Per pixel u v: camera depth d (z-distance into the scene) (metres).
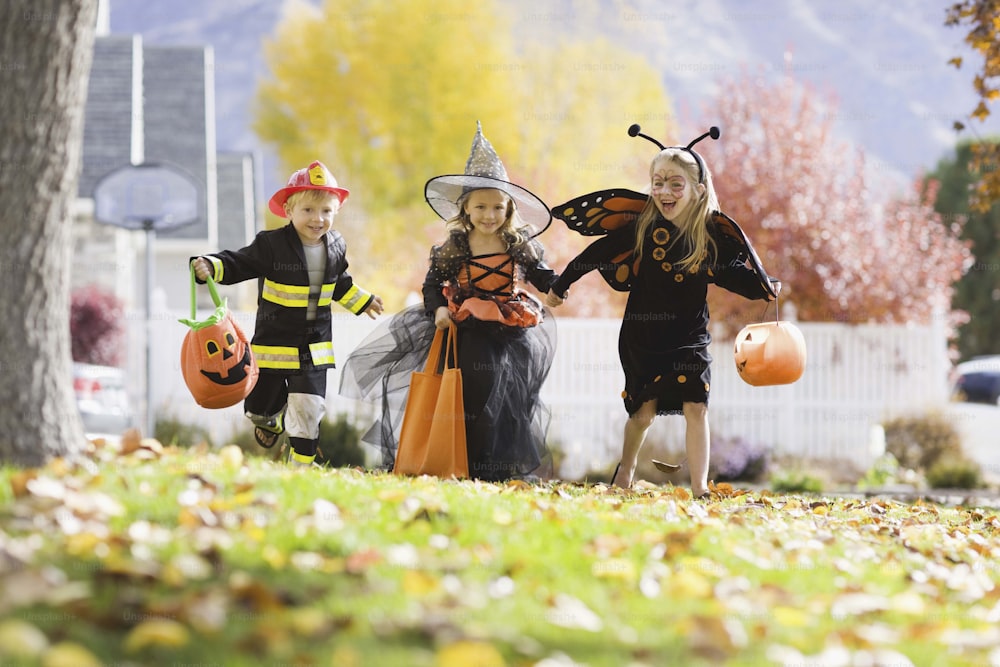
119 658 3.79
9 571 4.33
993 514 11.25
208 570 4.77
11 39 6.47
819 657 4.47
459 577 5.12
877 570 6.68
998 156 15.72
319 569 5.01
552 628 4.53
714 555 6.21
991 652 4.93
